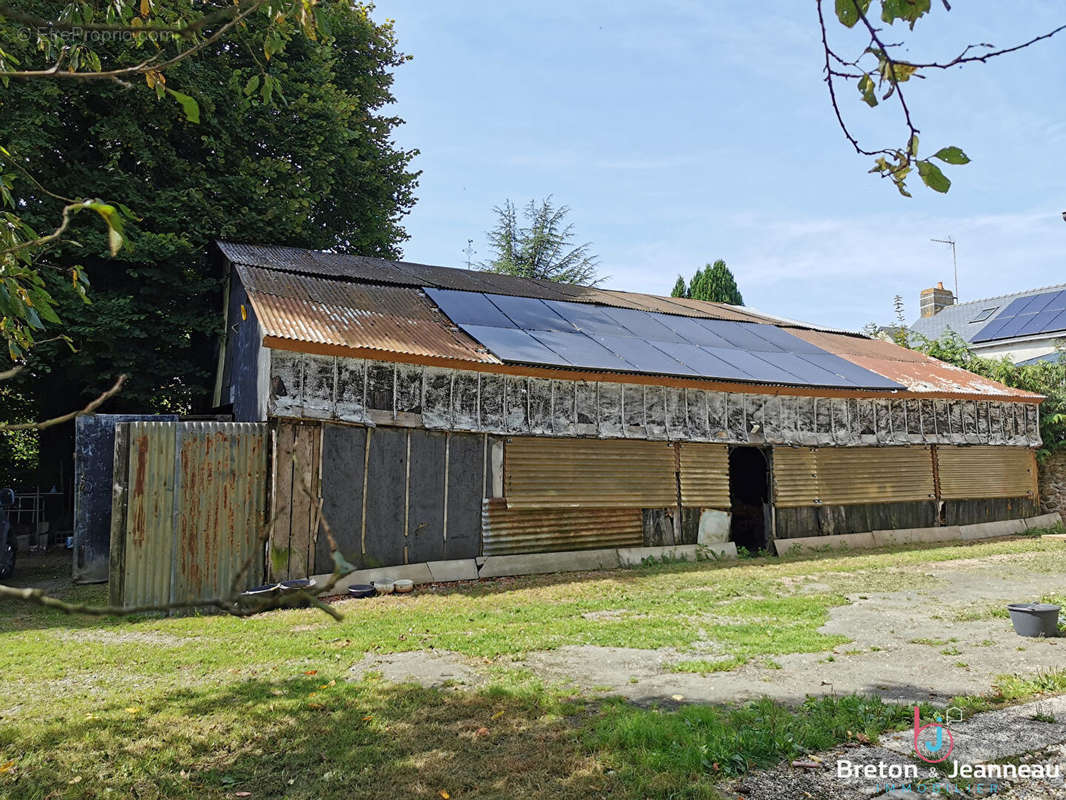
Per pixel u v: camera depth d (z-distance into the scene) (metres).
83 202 1.88
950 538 17.34
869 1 2.26
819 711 4.96
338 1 3.30
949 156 2.36
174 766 4.33
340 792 3.97
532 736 4.71
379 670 6.34
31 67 12.01
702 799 3.74
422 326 12.76
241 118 15.60
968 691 5.59
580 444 13.06
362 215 19.75
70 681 6.05
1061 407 19.75
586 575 12.06
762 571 12.41
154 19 3.51
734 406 14.83
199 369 15.59
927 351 22.86
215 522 9.77
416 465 11.38
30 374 14.45
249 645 7.30
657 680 5.98
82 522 10.97
